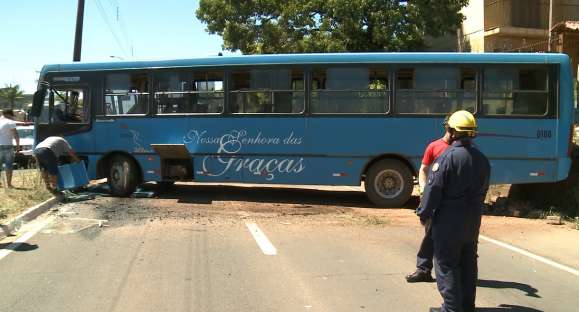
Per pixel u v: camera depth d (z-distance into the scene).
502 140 11.14
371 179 11.62
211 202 11.97
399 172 11.52
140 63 12.43
